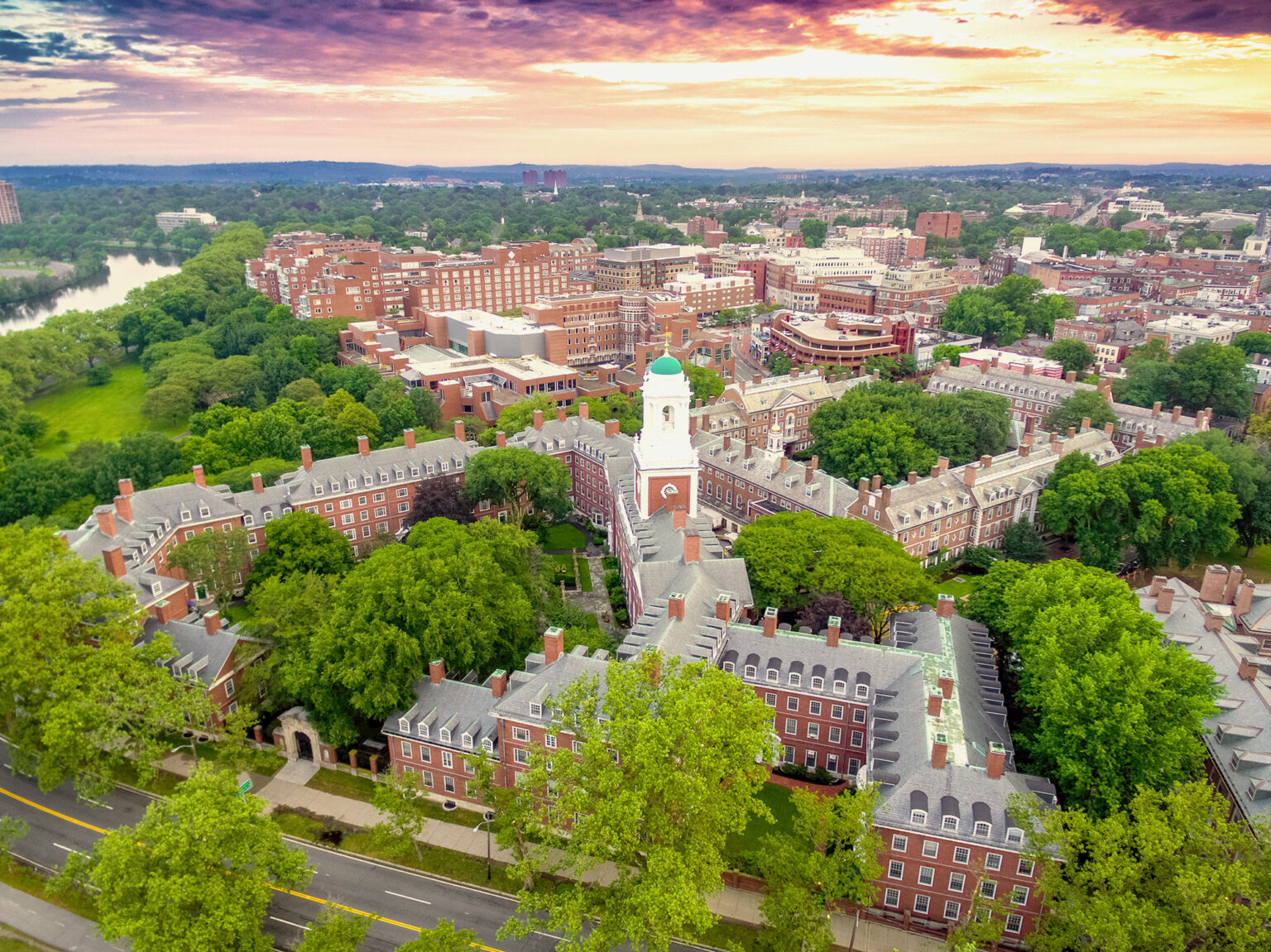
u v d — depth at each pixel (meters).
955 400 157.50
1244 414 172.88
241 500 117.88
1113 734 66.19
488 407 194.00
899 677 77.62
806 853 60.75
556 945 63.97
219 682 84.50
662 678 65.56
